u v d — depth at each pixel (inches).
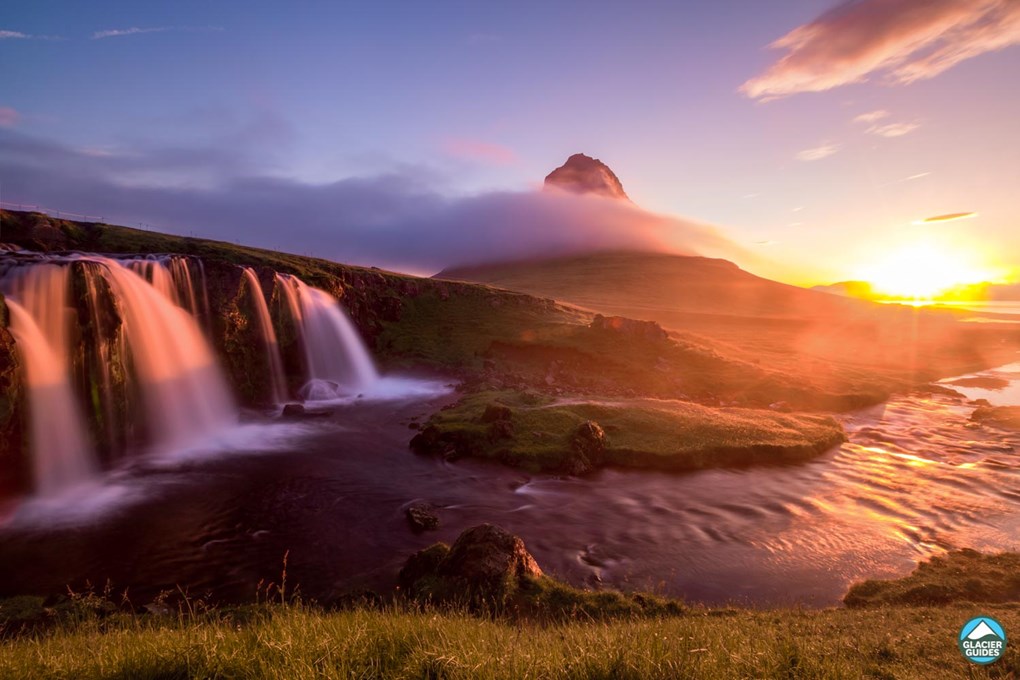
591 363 3208.7
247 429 2092.8
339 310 3280.0
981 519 1323.8
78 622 641.0
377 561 1055.0
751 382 2967.5
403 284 4124.0
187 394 2130.9
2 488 1338.6
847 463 1795.0
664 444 1817.2
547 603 780.0
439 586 818.2
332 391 2711.6
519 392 2415.1
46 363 1537.9
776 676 303.3
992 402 3061.0
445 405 2464.3
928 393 3211.1
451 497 1419.8
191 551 1091.3
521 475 1593.3
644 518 1309.1
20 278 1587.1
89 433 1652.3
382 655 289.7
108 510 1290.6
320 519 1264.8
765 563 1082.1
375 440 1935.3
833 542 1184.2
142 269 2169.0
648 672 267.9
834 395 2849.4
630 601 799.7
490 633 338.0
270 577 988.6
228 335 2474.2
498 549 848.3
